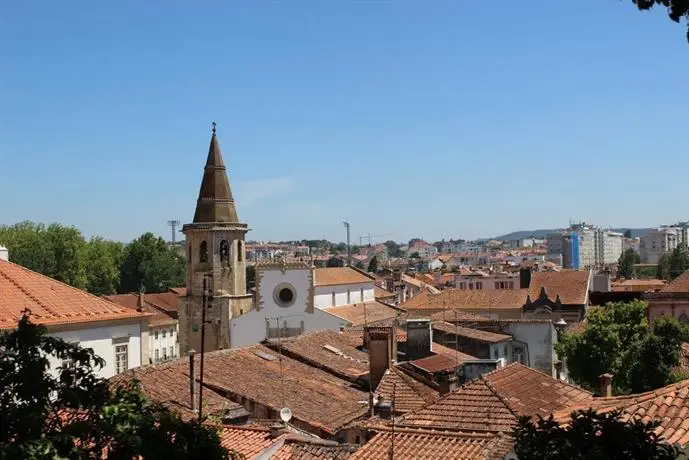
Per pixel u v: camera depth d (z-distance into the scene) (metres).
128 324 43.09
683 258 198.25
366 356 49.69
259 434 28.66
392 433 23.80
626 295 106.94
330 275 87.94
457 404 28.44
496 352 59.53
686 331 55.38
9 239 126.19
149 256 159.12
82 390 14.08
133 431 13.61
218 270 82.25
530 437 13.91
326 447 27.47
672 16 14.27
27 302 39.53
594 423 13.78
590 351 55.31
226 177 84.88
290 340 49.00
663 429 18.84
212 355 41.19
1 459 11.84
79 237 134.62
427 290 118.31
